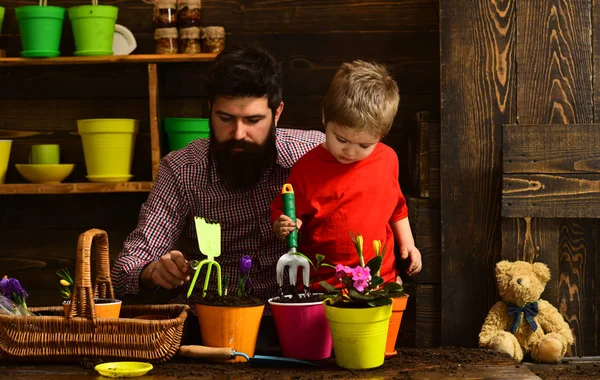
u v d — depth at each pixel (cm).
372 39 262
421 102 262
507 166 205
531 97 208
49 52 247
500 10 208
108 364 135
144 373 132
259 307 143
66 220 271
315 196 172
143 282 172
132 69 266
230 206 190
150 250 185
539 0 208
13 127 269
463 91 209
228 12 264
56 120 269
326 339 143
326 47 263
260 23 264
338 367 138
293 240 152
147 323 138
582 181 204
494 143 209
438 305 214
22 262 271
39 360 143
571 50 208
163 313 157
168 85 265
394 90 165
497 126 209
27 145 270
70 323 140
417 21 262
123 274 174
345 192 171
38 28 246
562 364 204
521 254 207
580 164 204
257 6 264
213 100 172
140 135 268
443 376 131
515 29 208
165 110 265
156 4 252
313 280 173
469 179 210
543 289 204
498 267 204
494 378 130
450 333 210
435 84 261
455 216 210
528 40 208
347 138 162
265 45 264
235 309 140
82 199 271
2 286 155
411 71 262
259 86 168
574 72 208
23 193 248
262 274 192
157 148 250
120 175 249
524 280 199
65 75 268
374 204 173
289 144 195
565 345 202
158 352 139
